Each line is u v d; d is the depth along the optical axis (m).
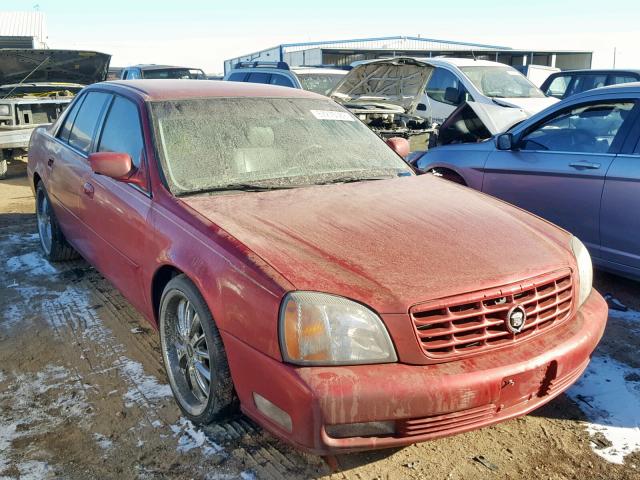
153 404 3.09
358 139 3.99
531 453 2.73
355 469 2.61
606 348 3.72
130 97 3.80
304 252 2.53
